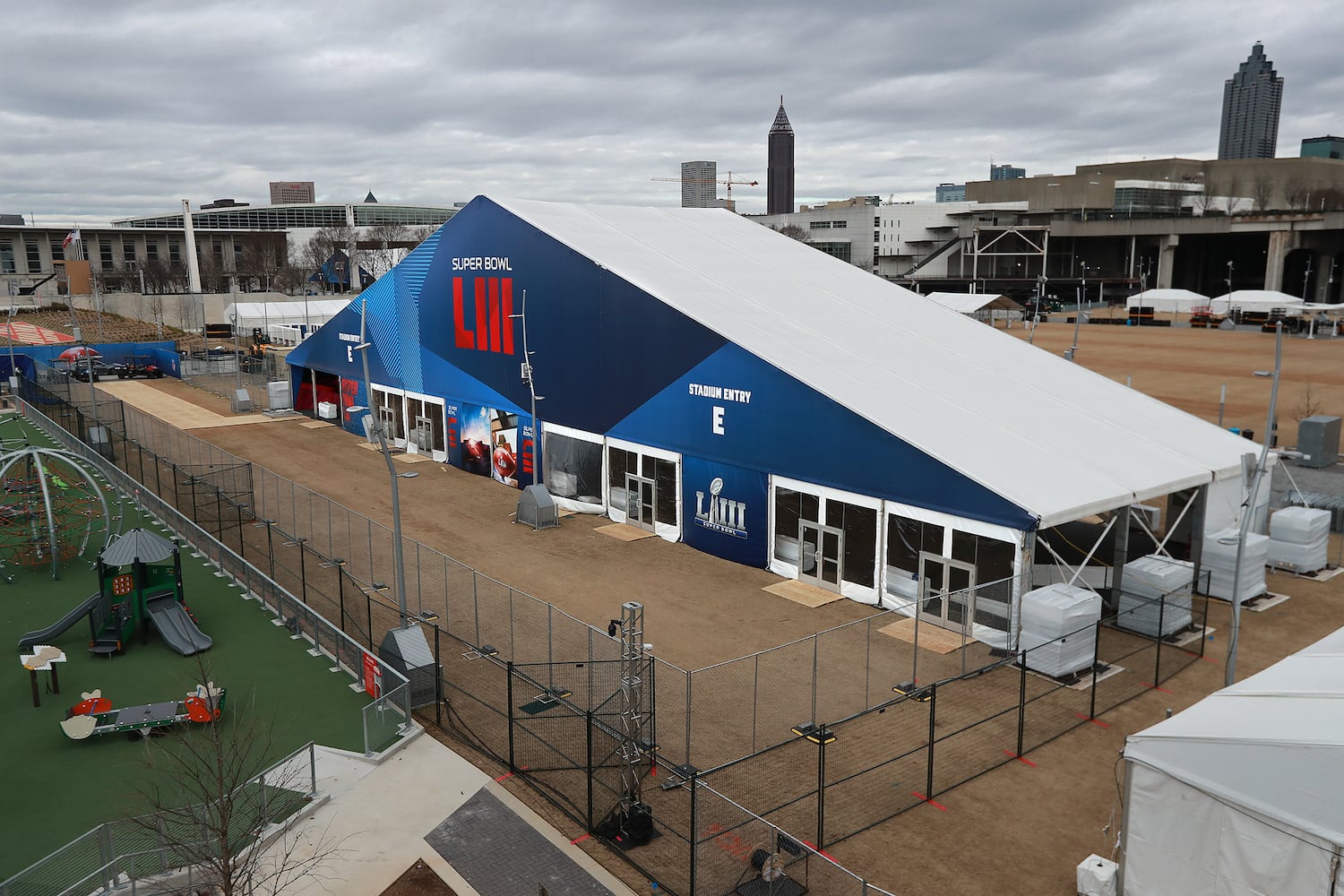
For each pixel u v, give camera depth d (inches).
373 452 2295.8
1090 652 1072.8
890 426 1253.1
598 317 1702.8
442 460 2185.0
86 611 1144.8
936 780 847.1
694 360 1525.6
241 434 2504.9
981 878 713.6
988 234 7770.7
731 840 760.3
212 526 1627.7
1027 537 1091.3
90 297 5649.6
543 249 1809.8
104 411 2723.9
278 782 815.1
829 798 819.4
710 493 1521.9
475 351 2026.3
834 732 932.0
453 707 998.4
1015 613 1101.1
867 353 1577.3
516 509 1763.0
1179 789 653.3
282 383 2802.7
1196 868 647.8
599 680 1051.9
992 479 1149.7
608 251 1785.2
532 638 1173.1
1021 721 885.8
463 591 1338.6
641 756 807.7
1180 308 5615.2
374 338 2368.4
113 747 910.4
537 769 872.3
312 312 4894.2
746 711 980.6
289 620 1203.9
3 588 1364.4
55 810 803.4
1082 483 1191.6
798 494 1378.0
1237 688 745.6
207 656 1127.6
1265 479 1438.2
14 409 2903.5
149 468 2042.3
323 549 1525.6
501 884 711.7
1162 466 1294.3
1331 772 591.5
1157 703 999.0
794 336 1571.1
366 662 1026.7
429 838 769.6
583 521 1728.6
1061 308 7076.8
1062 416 1449.3
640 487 1662.2
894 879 711.1
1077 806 808.9
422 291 2162.9
